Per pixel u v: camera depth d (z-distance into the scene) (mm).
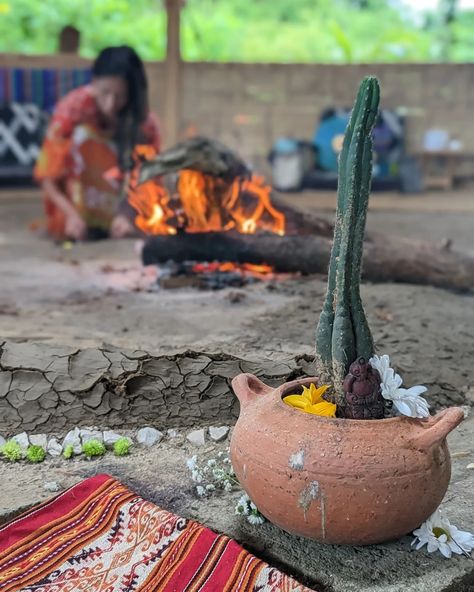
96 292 2301
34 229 3535
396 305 1979
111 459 1288
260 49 7512
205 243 2307
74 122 3215
